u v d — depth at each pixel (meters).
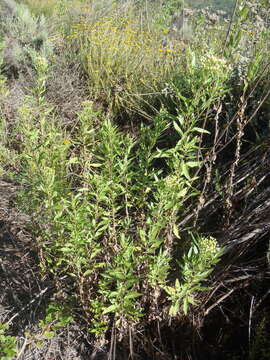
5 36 5.81
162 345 2.43
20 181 3.04
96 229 2.23
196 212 2.54
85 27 5.89
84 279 2.32
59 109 4.42
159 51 5.15
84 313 2.45
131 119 4.23
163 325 2.48
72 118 4.41
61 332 2.40
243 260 2.69
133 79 4.66
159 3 7.07
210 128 3.52
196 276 1.96
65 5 6.84
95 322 2.28
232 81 3.52
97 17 6.61
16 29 6.02
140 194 2.49
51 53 5.39
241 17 2.87
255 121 3.23
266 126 3.27
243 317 2.57
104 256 2.51
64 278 2.65
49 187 2.18
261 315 2.50
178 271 2.51
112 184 2.33
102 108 4.57
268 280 2.59
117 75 4.80
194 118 2.14
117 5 6.96
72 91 4.63
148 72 4.77
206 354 2.51
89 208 2.27
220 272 2.52
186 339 2.51
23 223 3.07
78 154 3.59
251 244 2.68
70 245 2.05
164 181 2.09
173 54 4.92
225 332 2.58
